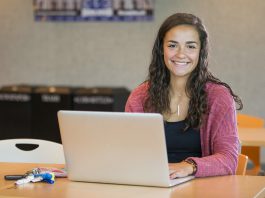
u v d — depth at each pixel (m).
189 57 2.78
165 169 2.31
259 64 6.56
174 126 2.81
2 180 2.54
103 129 2.34
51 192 2.31
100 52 7.11
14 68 7.46
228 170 2.59
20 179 2.50
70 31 7.20
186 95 2.84
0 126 7.07
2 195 2.26
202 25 2.82
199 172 2.51
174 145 2.81
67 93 6.82
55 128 6.89
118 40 7.02
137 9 6.89
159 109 2.88
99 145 2.38
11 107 7.02
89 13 7.09
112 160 2.38
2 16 7.41
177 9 6.73
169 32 2.80
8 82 7.51
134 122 2.28
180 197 2.20
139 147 2.31
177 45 2.79
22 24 7.36
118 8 6.97
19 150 3.16
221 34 6.61
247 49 6.57
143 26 6.91
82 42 7.16
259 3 6.50
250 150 4.66
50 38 7.27
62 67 7.27
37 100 6.93
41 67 7.35
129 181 2.39
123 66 7.04
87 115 2.35
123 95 6.83
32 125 6.97
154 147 2.29
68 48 7.23
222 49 6.62
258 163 4.67
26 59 7.40
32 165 2.88
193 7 6.66
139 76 6.98
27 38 7.36
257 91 6.60
